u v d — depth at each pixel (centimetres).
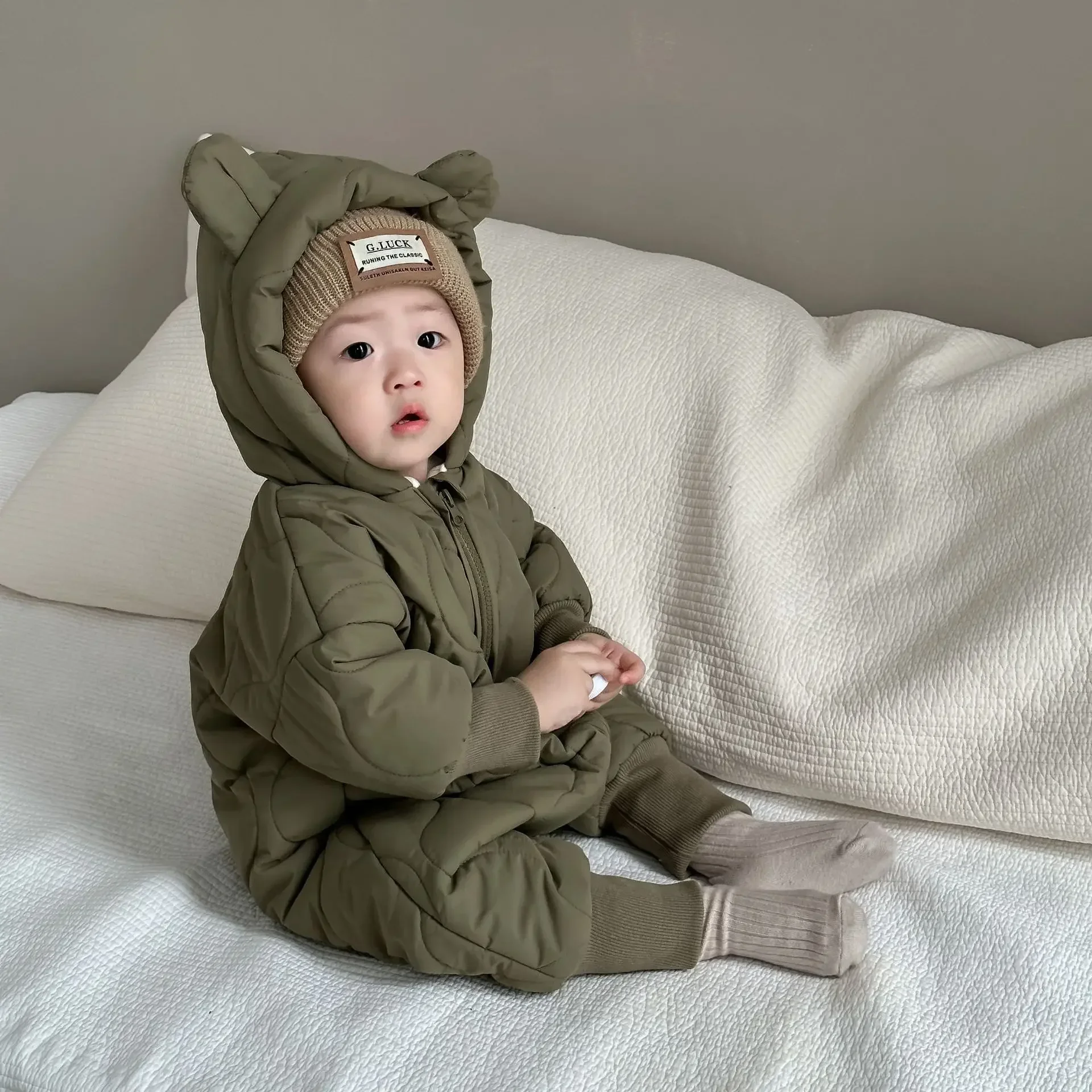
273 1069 87
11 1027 91
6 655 143
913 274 154
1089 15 134
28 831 114
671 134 159
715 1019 92
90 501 147
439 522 112
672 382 136
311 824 102
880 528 125
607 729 115
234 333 103
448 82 168
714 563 125
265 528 102
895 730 111
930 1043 88
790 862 105
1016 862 108
